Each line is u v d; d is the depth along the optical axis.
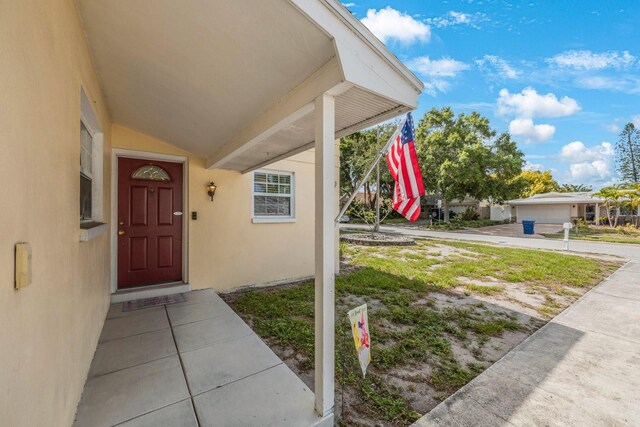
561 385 2.34
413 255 8.35
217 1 1.50
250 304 4.14
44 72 1.26
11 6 0.94
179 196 4.61
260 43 1.76
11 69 0.93
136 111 3.36
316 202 1.88
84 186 2.73
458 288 5.12
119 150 4.02
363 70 1.79
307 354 2.80
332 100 1.89
